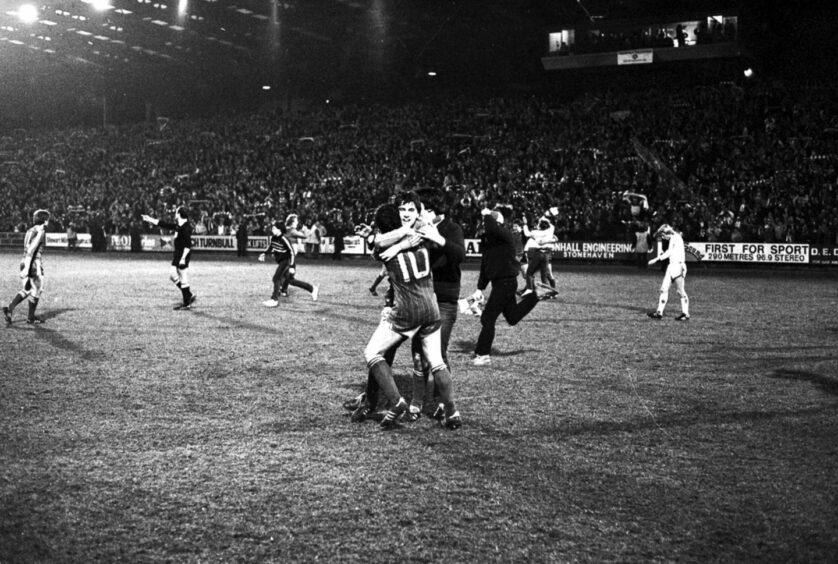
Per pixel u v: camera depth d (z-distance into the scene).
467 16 46.38
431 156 41.88
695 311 14.52
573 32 46.91
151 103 63.84
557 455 5.66
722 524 4.42
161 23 48.25
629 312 14.32
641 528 4.36
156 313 14.05
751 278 23.53
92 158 54.47
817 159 32.44
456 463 5.48
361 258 36.06
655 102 41.31
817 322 12.87
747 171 33.25
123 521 4.48
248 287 19.56
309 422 6.58
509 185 36.25
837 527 4.38
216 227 41.25
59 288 19.03
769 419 6.64
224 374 8.55
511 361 9.35
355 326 12.38
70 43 55.00
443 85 53.84
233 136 52.06
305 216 38.38
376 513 4.58
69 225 45.47
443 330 7.14
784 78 43.78
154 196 46.59
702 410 6.95
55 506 4.70
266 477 5.20
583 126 40.44
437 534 4.29
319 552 4.07
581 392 7.68
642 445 5.90
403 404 6.36
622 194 33.22
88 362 9.28
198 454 5.69
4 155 58.34
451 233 7.12
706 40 43.00
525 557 4.01
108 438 6.09
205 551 4.09
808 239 28.25
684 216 30.58
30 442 5.97
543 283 16.59
